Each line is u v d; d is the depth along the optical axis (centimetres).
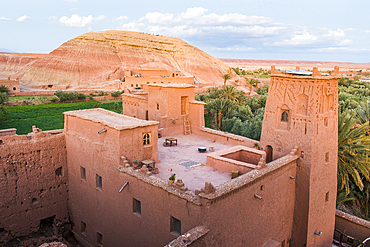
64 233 1786
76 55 13950
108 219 1479
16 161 1548
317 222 1603
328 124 1554
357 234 1861
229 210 1118
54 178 1717
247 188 1206
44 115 6644
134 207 1325
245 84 14100
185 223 1083
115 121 1542
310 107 1445
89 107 7888
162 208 1170
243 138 1842
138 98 2472
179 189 1099
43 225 1747
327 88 1498
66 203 1797
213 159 1484
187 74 14412
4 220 1528
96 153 1495
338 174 2189
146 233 1261
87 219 1644
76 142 1642
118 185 1379
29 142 1587
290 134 1533
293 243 1616
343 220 1923
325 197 1650
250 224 1266
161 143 1945
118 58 14900
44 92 10288
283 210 1508
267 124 1645
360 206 2494
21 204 1588
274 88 1592
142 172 1255
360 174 2384
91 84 12644
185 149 1822
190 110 2242
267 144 1652
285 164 1413
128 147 1388
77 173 1678
